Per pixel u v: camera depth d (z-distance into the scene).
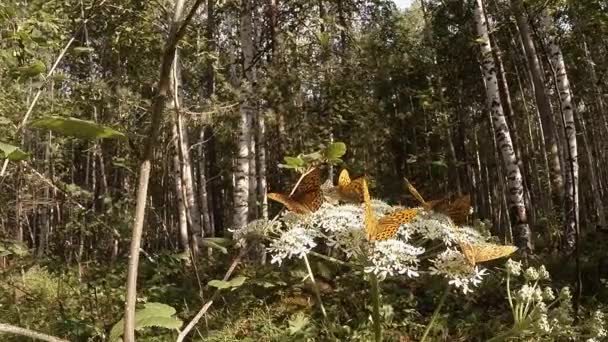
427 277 7.17
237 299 7.09
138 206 1.08
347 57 13.23
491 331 5.86
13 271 7.19
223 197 33.62
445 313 6.52
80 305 6.07
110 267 8.27
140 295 6.70
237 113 11.25
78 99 9.91
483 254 2.34
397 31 21.16
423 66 19.00
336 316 6.17
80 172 25.30
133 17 9.94
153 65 12.14
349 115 12.55
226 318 6.58
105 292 6.09
